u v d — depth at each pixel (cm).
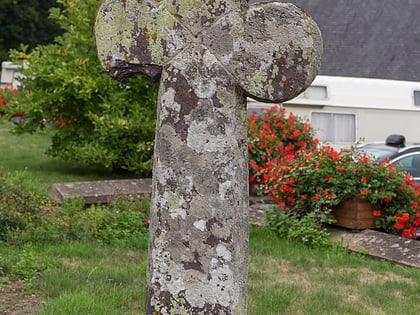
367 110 1962
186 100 449
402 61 2680
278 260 963
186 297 449
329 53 2712
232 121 445
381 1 2836
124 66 471
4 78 3728
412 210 1122
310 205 1134
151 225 459
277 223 1124
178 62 452
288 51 438
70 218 1041
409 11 2819
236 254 445
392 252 1006
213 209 444
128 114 1708
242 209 449
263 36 439
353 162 1128
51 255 907
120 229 1050
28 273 804
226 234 443
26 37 5497
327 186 1120
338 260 973
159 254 453
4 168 1806
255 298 753
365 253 1023
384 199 1107
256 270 896
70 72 1711
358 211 1106
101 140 1703
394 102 1986
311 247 1056
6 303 702
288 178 1137
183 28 452
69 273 803
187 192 447
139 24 463
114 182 1304
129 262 901
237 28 443
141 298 730
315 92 1944
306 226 1088
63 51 1764
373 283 858
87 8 1783
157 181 454
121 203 1166
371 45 2722
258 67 441
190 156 447
